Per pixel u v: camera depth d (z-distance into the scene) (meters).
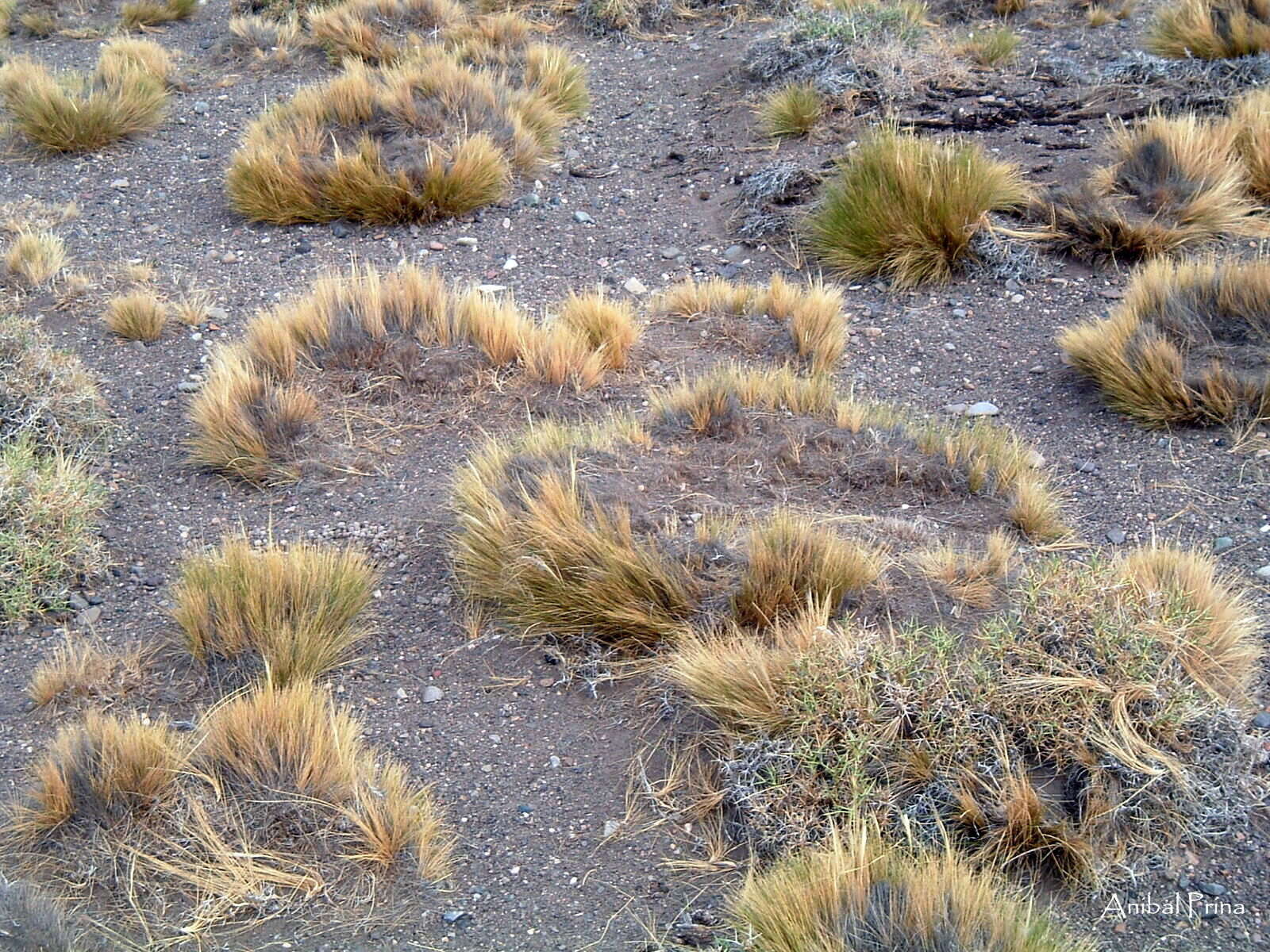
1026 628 3.53
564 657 3.95
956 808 3.17
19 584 4.32
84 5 11.55
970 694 3.35
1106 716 3.30
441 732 3.73
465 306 5.94
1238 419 4.93
